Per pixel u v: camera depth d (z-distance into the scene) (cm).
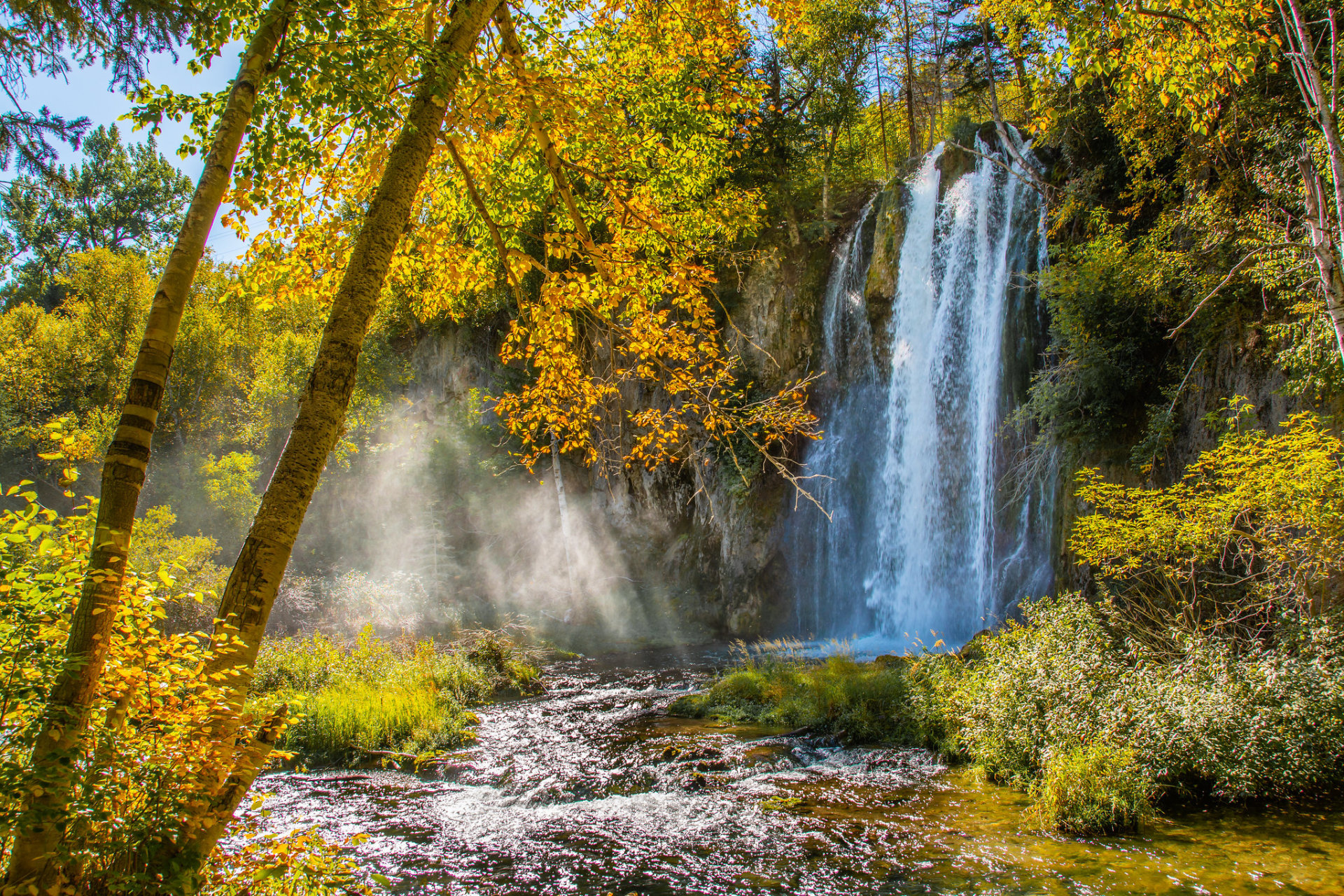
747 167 2300
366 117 456
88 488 3278
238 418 3781
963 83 3105
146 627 341
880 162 3859
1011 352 1902
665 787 854
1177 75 891
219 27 393
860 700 1087
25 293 4419
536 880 624
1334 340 982
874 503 2327
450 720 1172
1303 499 877
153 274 3897
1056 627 933
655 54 802
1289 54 927
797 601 2427
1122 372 1412
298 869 369
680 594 2672
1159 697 785
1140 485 1392
